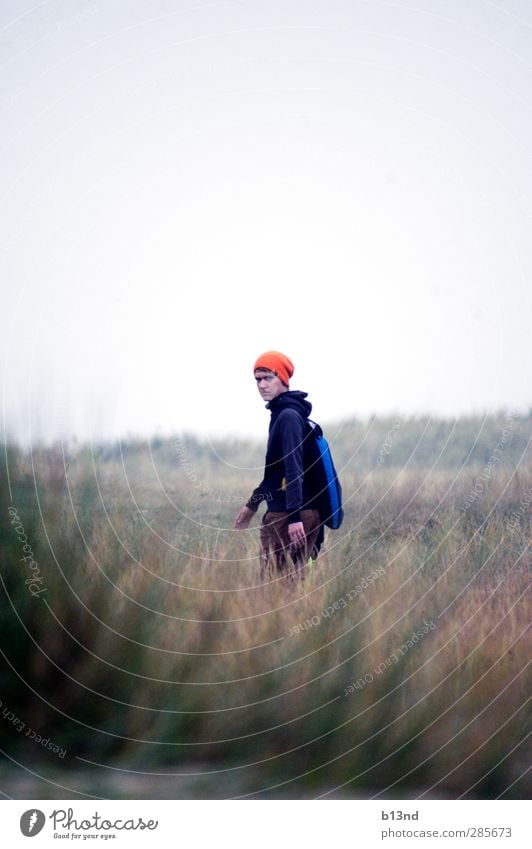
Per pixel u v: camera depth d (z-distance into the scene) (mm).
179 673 3713
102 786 3379
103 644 3750
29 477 4156
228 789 3355
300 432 4914
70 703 3656
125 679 3699
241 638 3855
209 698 3627
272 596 4215
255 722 3561
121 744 3586
